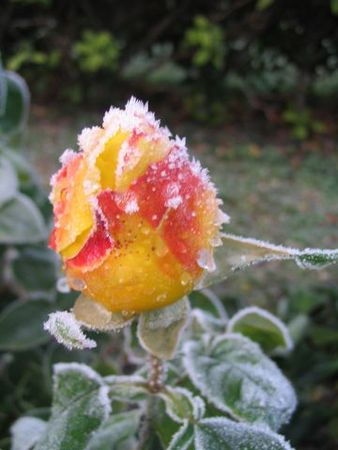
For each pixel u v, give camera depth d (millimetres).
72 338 120
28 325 305
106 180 124
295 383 345
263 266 585
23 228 318
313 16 948
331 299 408
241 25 957
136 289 127
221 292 534
